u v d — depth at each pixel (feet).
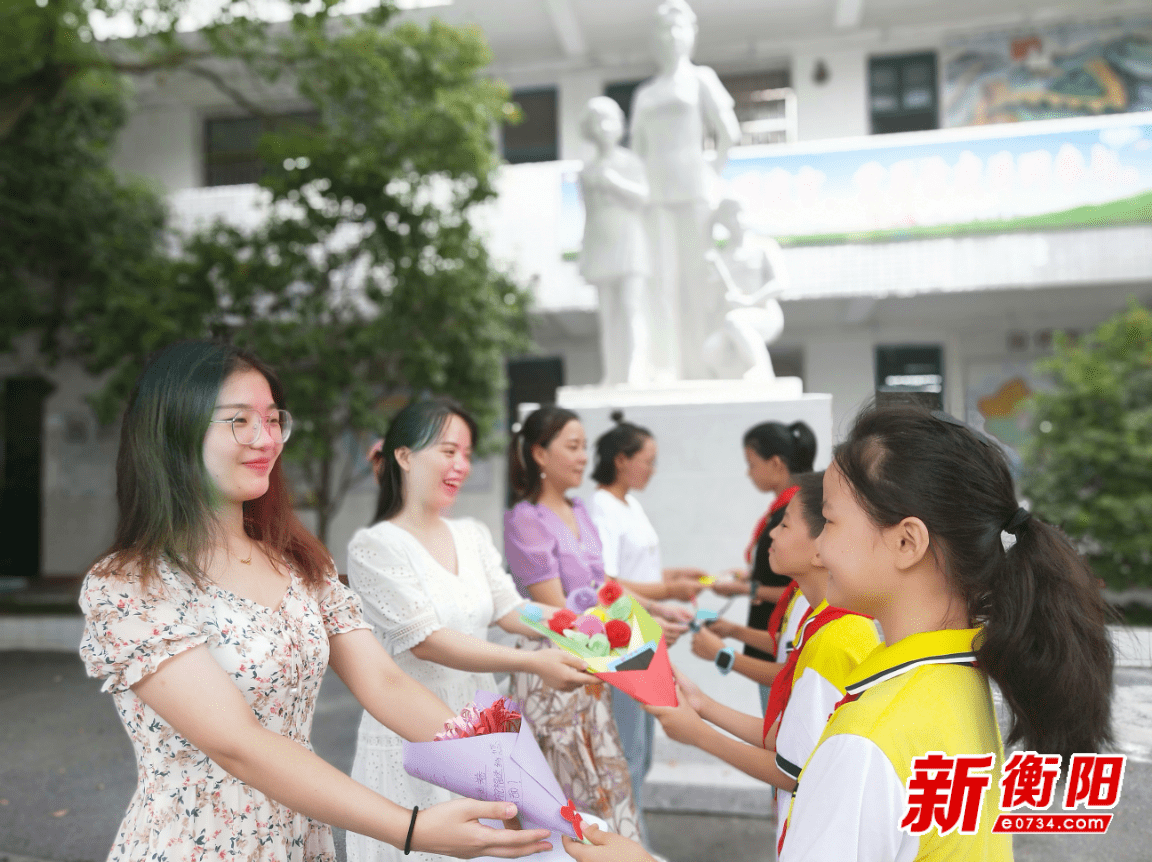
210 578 3.45
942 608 2.77
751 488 11.66
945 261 22.39
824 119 26.40
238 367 3.50
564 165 24.76
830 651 3.87
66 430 30.96
